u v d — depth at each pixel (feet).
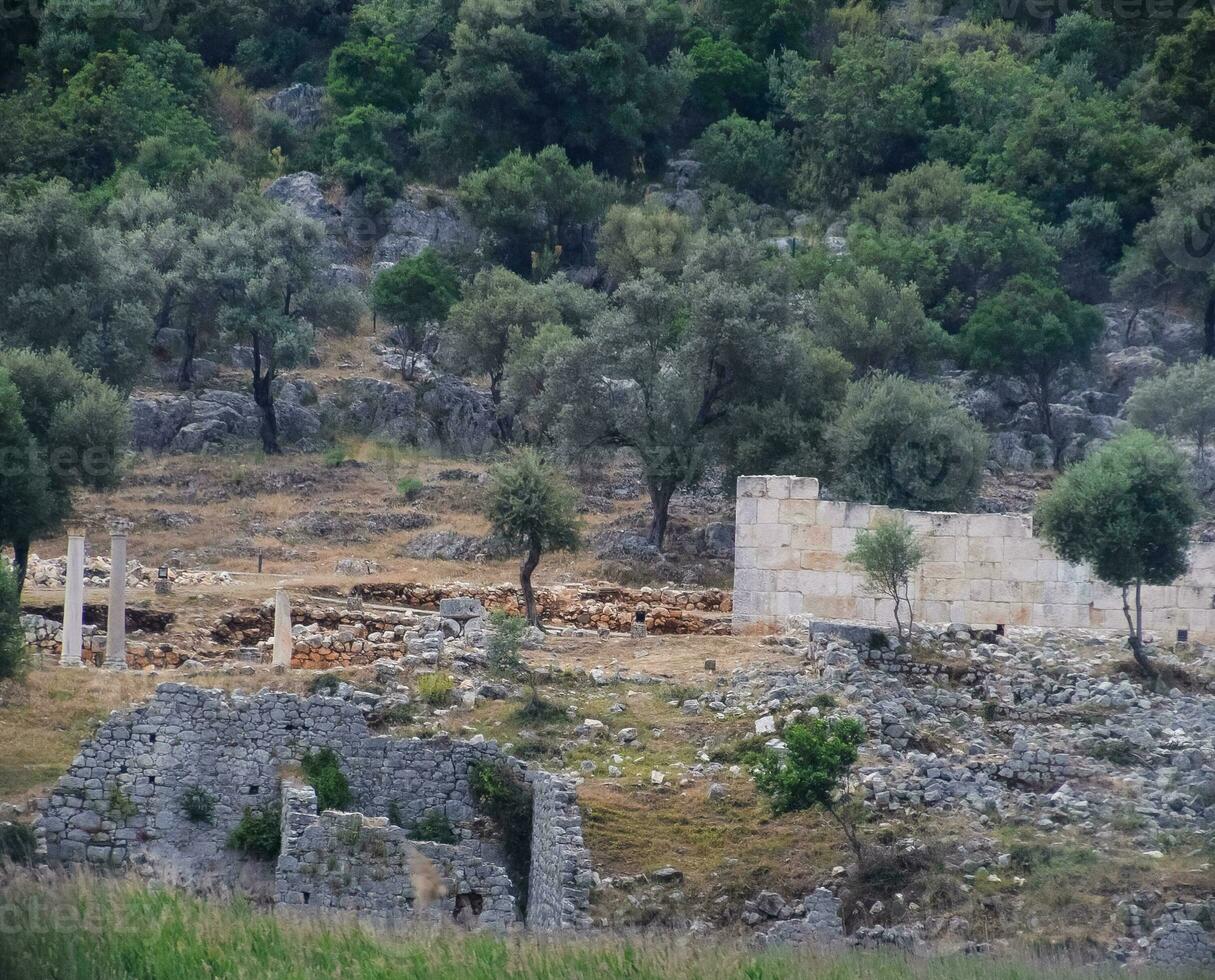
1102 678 564.71
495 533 634.02
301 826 451.12
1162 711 543.39
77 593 556.10
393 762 483.92
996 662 573.74
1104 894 449.89
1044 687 556.51
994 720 539.70
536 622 621.31
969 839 467.52
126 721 476.13
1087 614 615.57
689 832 473.26
